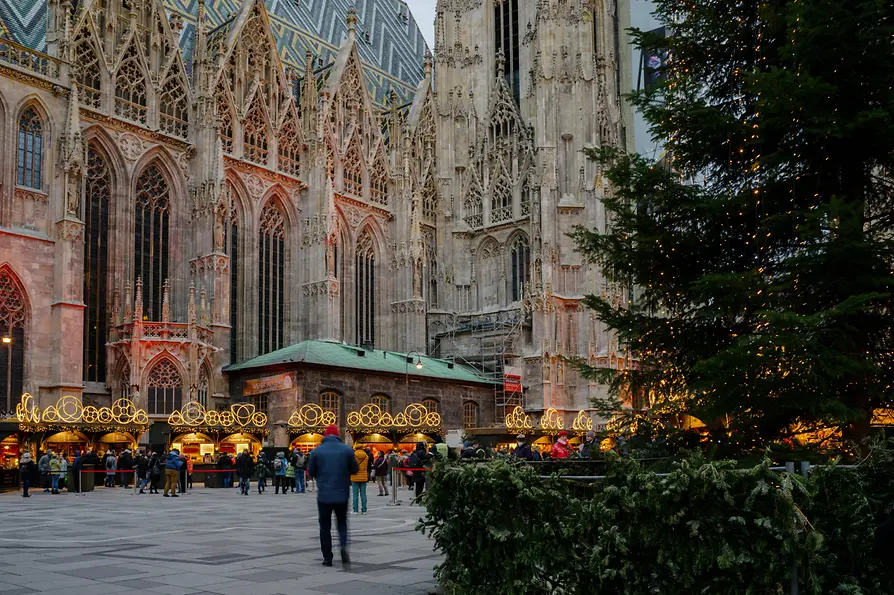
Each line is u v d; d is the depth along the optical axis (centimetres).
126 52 6469
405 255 8538
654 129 1814
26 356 5519
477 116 9544
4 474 4697
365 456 2944
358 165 8456
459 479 1220
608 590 1055
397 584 1365
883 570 964
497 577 1190
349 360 6725
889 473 991
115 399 5912
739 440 1477
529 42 9262
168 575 1459
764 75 1438
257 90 7500
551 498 1138
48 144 5809
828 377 1430
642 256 1753
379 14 10950
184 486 4444
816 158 1583
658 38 1881
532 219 8656
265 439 6053
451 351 8856
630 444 1571
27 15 6341
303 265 7656
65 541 2017
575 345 8412
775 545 938
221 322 6469
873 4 1359
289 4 9319
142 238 6494
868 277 1382
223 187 6662
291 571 1508
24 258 5544
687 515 986
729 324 1680
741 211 1636
